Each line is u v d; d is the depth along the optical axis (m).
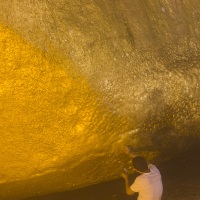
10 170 4.83
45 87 4.53
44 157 4.79
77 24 4.64
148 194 4.67
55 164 4.86
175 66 5.26
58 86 4.55
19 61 4.41
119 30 4.96
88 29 4.69
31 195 5.32
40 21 4.43
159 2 5.58
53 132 4.69
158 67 5.12
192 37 5.63
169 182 5.72
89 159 5.00
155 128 5.18
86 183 5.39
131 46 4.99
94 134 4.81
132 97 4.87
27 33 4.38
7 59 4.39
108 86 4.72
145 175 4.66
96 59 4.66
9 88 4.48
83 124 4.72
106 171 5.30
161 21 5.48
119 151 5.08
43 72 4.48
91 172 5.23
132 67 4.91
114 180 5.63
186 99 5.27
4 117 4.58
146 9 5.43
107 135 4.88
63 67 4.51
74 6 4.71
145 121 5.05
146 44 5.16
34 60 4.44
